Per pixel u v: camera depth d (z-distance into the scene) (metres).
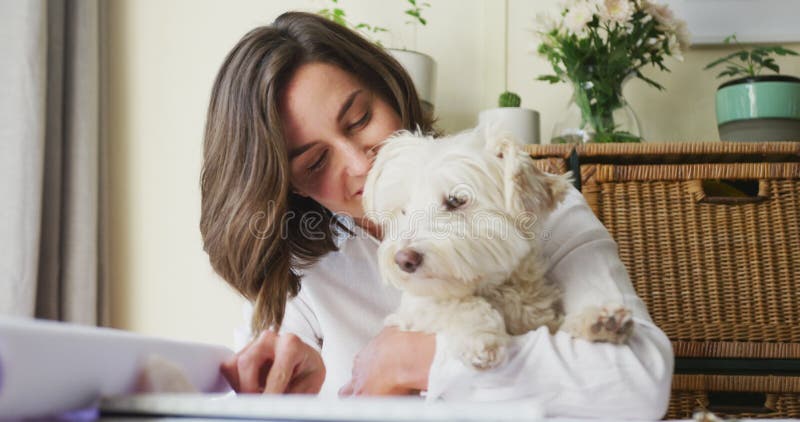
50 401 0.43
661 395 0.76
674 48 1.77
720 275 1.58
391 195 0.98
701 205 1.59
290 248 1.21
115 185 2.28
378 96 1.15
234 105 1.11
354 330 1.22
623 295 0.90
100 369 0.47
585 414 0.77
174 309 2.23
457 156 0.95
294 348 0.80
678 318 1.58
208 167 1.18
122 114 2.30
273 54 1.08
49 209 1.99
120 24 2.31
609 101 1.80
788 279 1.56
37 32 1.87
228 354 0.76
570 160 1.60
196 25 2.29
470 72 2.14
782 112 1.71
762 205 1.58
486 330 0.78
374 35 2.16
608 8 1.73
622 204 1.60
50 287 1.97
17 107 1.84
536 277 0.93
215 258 1.20
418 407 0.42
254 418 0.44
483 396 0.77
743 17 2.03
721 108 1.80
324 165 1.11
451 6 2.15
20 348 0.39
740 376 1.55
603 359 0.75
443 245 0.87
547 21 1.85
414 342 0.84
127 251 2.26
